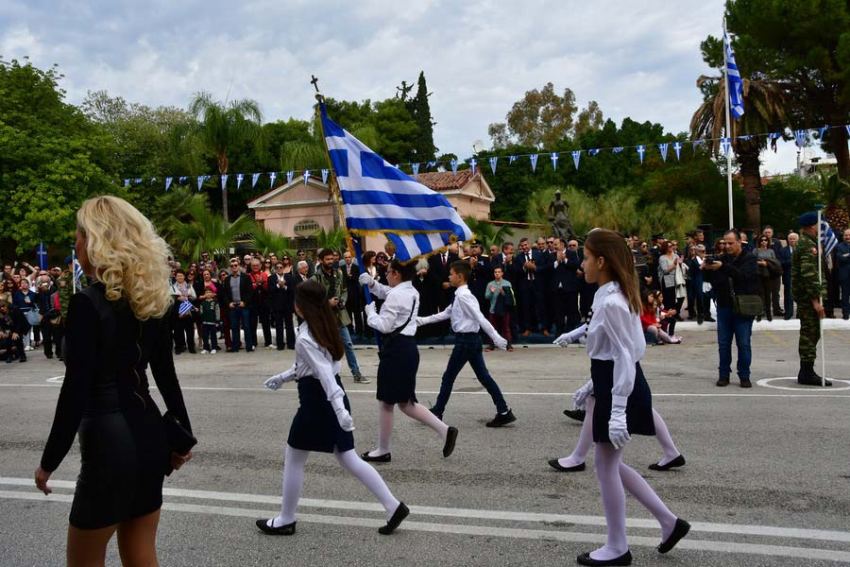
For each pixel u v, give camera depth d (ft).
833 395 28.17
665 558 13.19
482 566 13.08
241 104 104.68
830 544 13.65
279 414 27.48
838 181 96.43
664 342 46.06
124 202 8.95
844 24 85.10
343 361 43.21
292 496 14.83
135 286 8.60
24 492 18.38
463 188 121.70
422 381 34.83
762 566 12.76
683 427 23.31
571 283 47.39
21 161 96.27
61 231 93.76
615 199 109.81
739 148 90.53
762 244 53.01
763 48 90.99
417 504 16.57
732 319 30.81
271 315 52.42
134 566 8.92
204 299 51.37
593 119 225.97
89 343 8.27
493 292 46.24
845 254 51.01
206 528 15.35
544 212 110.73
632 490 13.25
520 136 228.63
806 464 18.85
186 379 38.04
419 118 182.80
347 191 24.84
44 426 26.63
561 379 34.53
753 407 26.21
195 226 84.12
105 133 118.01
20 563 13.69
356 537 14.65
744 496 16.47
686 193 114.52
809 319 30.63
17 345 50.47
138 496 8.64
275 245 79.71
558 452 20.88
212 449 22.08
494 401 24.22
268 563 13.42
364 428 24.62
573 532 14.66
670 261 51.08
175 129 105.09
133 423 8.64
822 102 93.04
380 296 24.54
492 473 18.89
